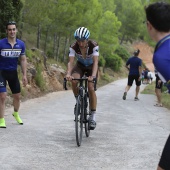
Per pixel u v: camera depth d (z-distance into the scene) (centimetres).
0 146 540
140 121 830
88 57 598
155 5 255
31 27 2598
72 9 2494
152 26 258
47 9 2220
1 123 678
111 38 4009
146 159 499
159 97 1155
